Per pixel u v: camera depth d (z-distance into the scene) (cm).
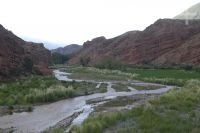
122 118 2430
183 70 12750
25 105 3822
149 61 18188
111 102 4194
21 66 7788
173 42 19262
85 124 2117
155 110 2667
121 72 11400
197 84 5681
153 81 8025
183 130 1947
